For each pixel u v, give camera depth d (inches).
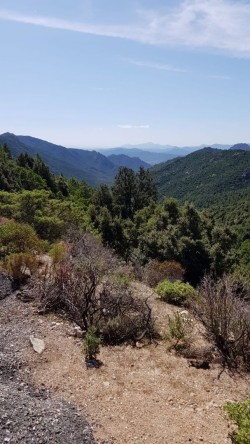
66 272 349.1
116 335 282.8
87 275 334.0
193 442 174.7
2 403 179.3
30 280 382.6
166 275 647.1
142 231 1448.1
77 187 2881.4
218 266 1031.0
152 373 236.8
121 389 215.9
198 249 1054.4
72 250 536.1
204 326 291.4
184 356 262.2
